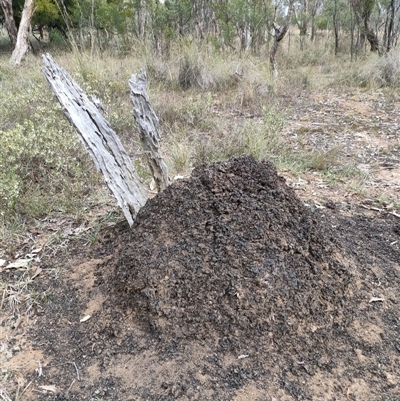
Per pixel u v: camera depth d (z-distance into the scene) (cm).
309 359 179
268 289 190
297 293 193
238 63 772
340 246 235
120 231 267
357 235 272
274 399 162
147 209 235
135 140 460
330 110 629
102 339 190
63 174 344
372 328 195
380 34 1501
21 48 1043
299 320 188
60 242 269
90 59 698
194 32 1071
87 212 306
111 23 921
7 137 319
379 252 254
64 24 1314
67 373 176
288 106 650
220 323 185
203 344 182
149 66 755
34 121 429
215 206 216
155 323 188
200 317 187
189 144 439
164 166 277
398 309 208
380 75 791
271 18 1126
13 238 275
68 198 317
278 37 787
